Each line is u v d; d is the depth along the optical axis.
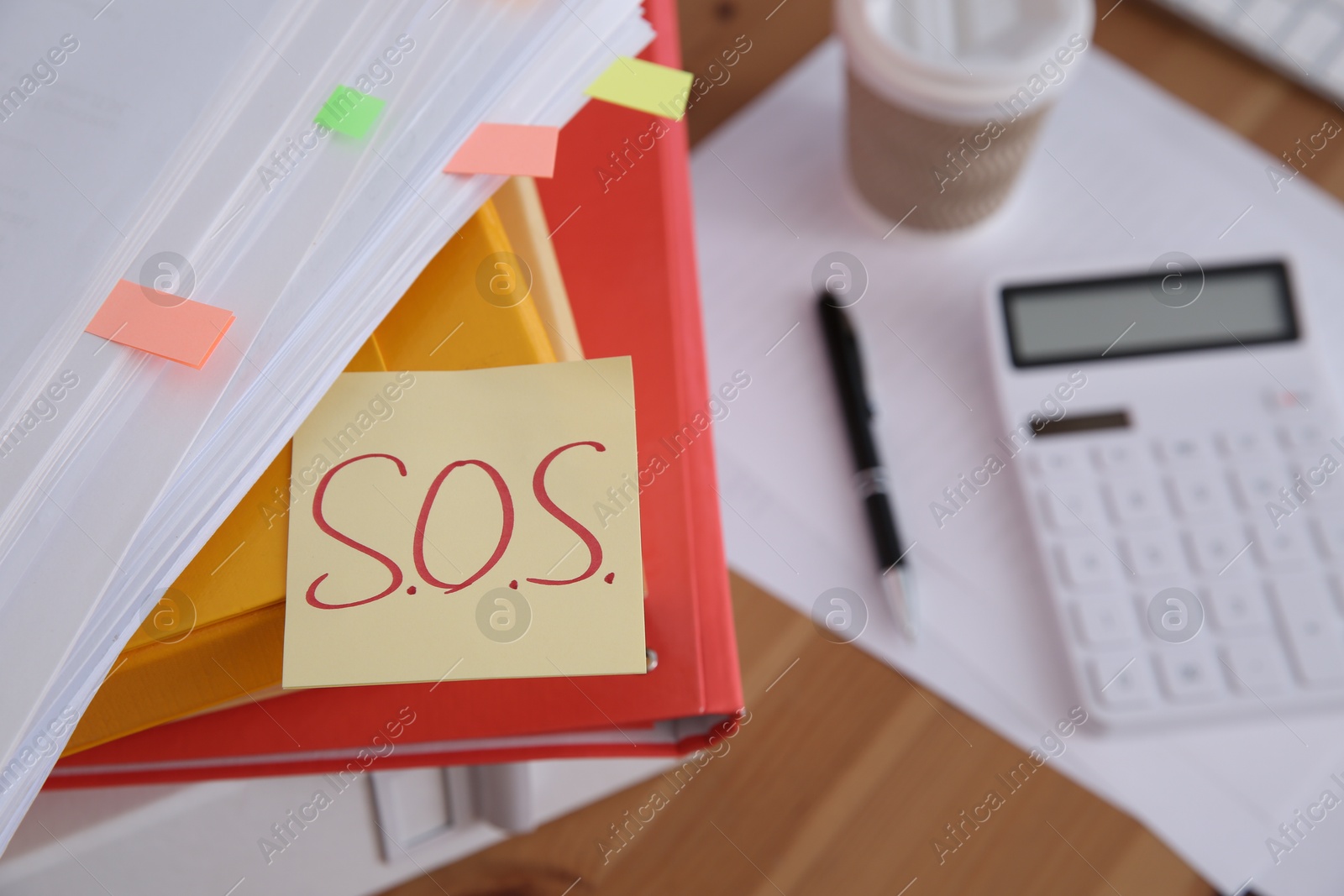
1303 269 0.48
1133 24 0.57
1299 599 0.43
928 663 0.45
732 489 0.48
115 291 0.28
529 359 0.31
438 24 0.30
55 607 0.26
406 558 0.28
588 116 0.40
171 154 0.30
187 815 0.34
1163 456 0.46
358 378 0.30
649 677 0.30
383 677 0.27
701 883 0.42
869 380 0.49
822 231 0.53
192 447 0.27
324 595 0.28
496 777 0.38
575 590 0.28
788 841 0.42
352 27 0.31
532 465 0.30
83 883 0.34
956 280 0.52
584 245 0.38
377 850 0.39
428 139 0.29
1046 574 0.45
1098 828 0.42
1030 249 0.52
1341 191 0.53
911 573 0.46
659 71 0.32
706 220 0.53
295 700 0.31
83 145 0.30
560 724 0.30
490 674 0.27
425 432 0.30
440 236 0.29
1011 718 0.44
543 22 0.30
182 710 0.29
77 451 0.27
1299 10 0.54
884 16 0.44
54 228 0.29
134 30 0.32
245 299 0.28
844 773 0.43
